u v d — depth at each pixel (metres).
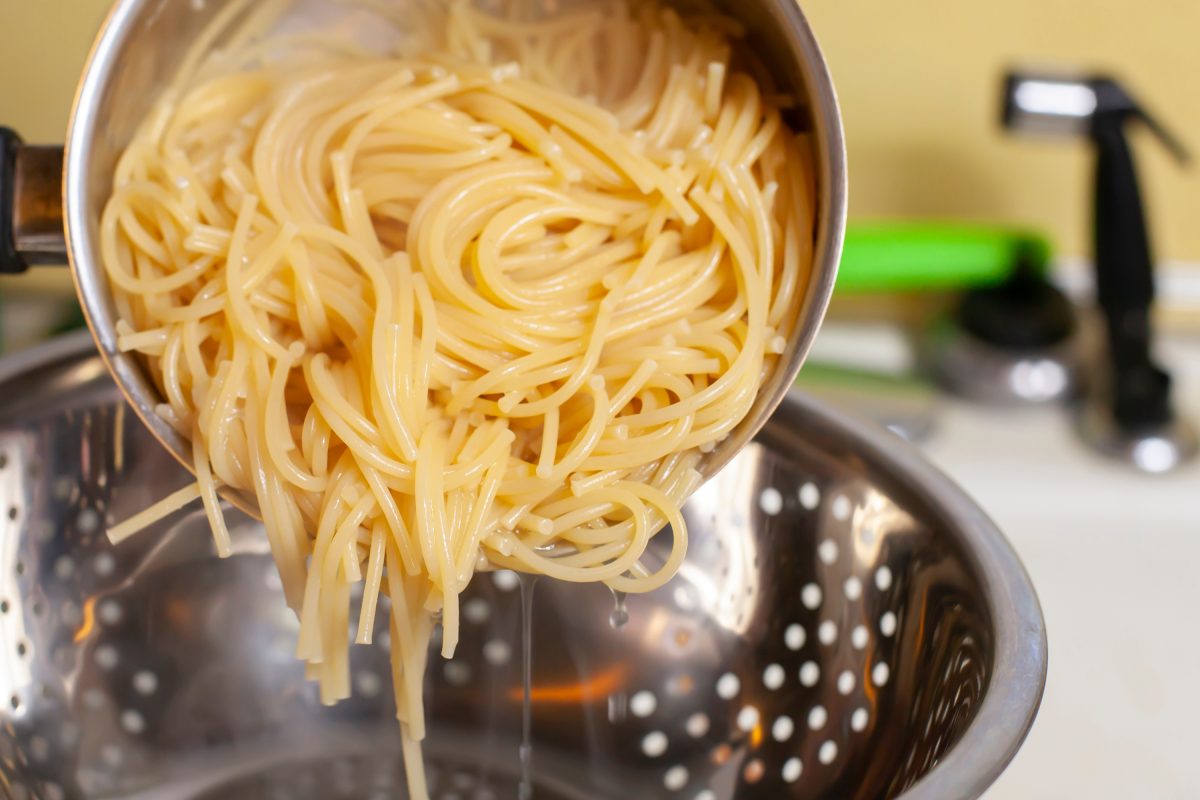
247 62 0.62
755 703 0.65
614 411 0.58
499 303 0.59
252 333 0.57
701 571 0.66
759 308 0.59
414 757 0.61
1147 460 0.83
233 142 0.61
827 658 0.64
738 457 0.66
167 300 0.59
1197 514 0.81
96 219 0.58
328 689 0.59
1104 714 0.71
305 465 0.58
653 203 0.61
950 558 0.60
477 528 0.57
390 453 0.57
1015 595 0.57
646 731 0.66
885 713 0.61
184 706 0.66
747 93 0.61
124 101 0.58
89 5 0.81
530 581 0.61
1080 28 0.86
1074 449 0.84
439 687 0.68
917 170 0.89
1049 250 0.86
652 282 0.60
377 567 0.57
